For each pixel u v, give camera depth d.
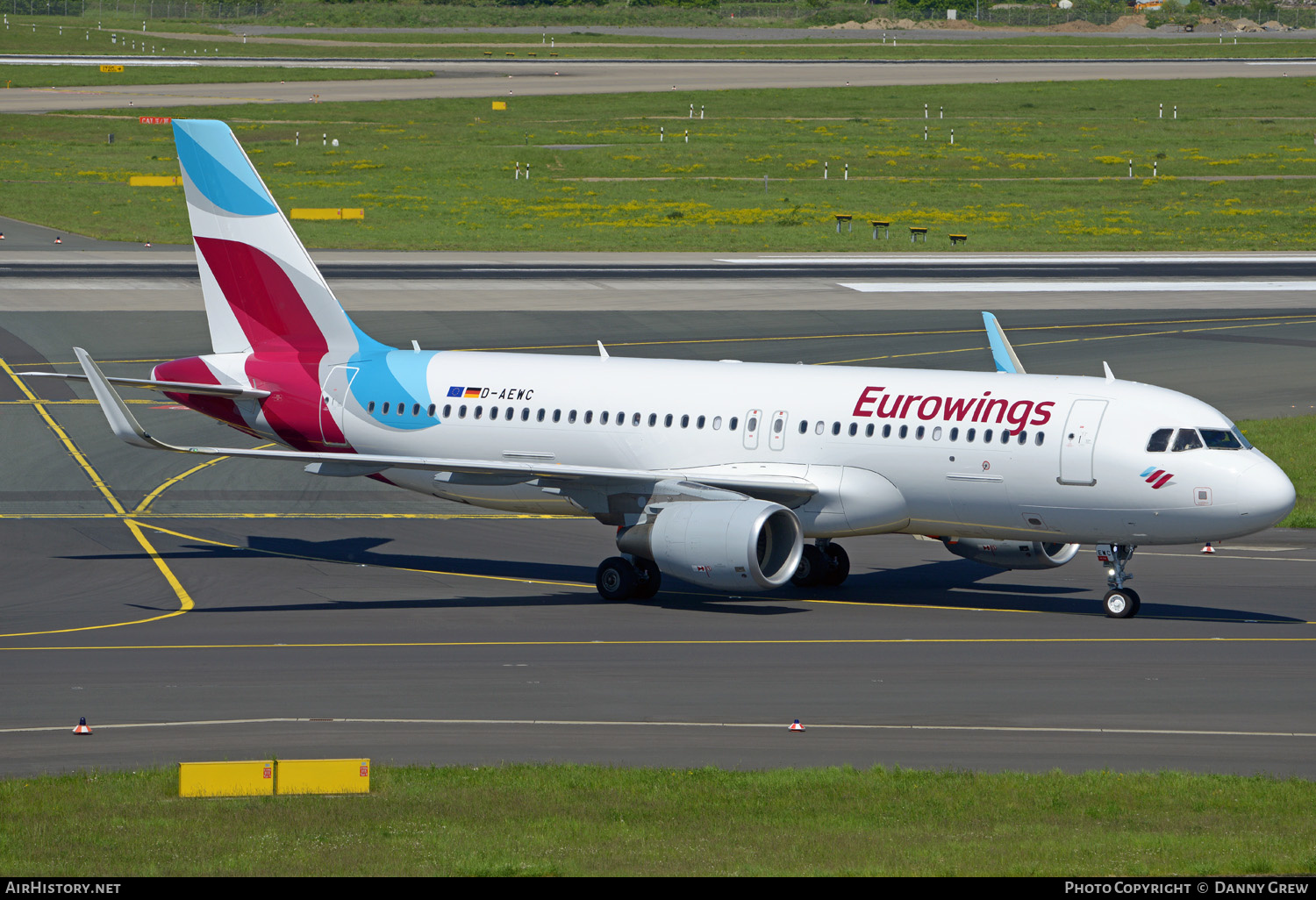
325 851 70.75
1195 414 133.62
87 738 97.00
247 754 93.62
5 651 121.62
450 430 156.38
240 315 166.50
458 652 123.12
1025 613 139.38
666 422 149.00
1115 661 120.25
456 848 71.38
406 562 161.38
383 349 162.62
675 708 105.94
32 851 70.62
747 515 134.50
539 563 162.25
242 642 125.94
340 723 101.31
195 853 70.50
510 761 92.25
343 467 159.25
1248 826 76.69
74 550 162.88
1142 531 133.25
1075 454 133.62
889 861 69.56
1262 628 132.50
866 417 142.12
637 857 70.12
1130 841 73.06
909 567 162.50
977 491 137.62
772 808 79.81
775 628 132.75
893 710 105.50
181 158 164.00
